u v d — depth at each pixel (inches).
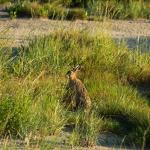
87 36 1791.3
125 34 2377.0
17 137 1072.2
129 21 2829.7
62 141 1074.1
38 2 3218.5
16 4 2933.1
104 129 1171.3
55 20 2667.3
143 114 1224.8
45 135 1080.8
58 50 1589.6
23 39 1969.7
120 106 1272.1
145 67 1625.2
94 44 1691.7
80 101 1251.8
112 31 2431.1
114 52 1665.8
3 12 2960.1
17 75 1397.6
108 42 1728.6
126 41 2150.6
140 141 1109.7
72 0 3240.7
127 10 2994.6
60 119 1151.6
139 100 1364.4
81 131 1111.0
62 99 1259.2
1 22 2568.9
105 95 1365.7
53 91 1248.8
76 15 2733.8
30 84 1235.2
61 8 2910.9
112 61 1614.2
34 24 2509.8
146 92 1494.8
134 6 3083.2
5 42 1471.5
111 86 1425.9
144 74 1599.4
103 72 1565.0
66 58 1571.1
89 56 1617.9
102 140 1120.2
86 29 1919.3
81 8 3149.6
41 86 1268.5
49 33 1919.3
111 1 3043.8
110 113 1250.0
